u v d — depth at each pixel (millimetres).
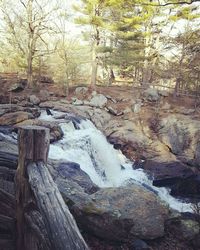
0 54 27062
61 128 15055
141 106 22359
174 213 6062
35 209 2789
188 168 15375
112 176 14492
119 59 24938
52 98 21750
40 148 2787
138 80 33156
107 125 19297
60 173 7891
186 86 28438
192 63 25375
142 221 5234
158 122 20078
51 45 28094
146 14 24828
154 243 5250
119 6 23641
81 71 31125
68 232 2018
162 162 15984
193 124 19375
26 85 23422
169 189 14242
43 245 2367
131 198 5598
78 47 26609
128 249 4840
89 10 23266
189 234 5586
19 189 2848
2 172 3342
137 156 16891
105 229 4855
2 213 3215
